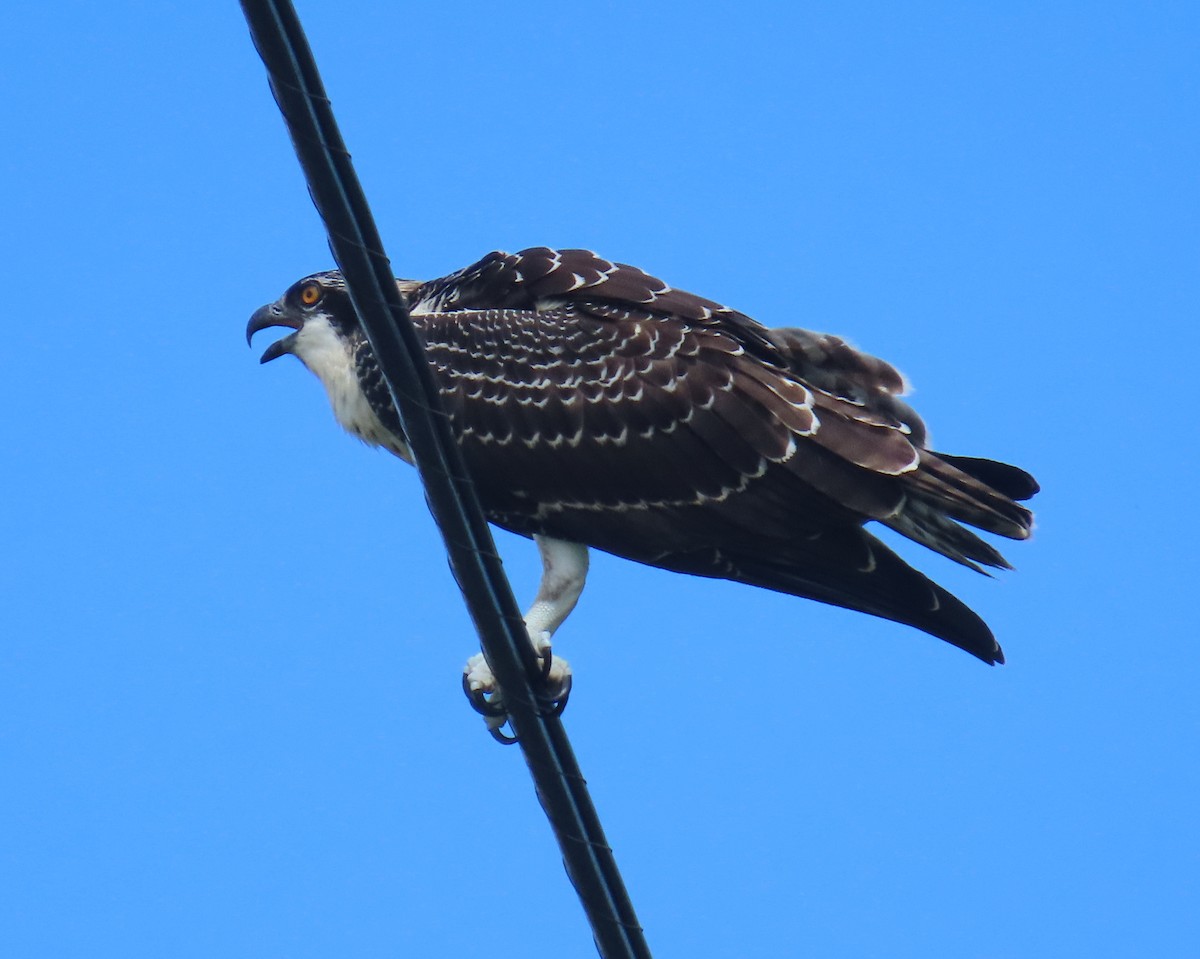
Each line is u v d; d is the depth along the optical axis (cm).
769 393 1231
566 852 981
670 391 1243
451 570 949
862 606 1267
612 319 1279
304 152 827
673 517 1263
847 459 1209
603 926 984
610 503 1273
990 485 1262
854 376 1273
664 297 1287
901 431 1221
